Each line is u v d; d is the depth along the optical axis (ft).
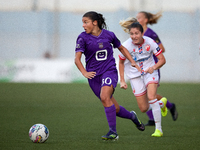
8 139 56.59
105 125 74.90
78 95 146.61
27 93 152.25
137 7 266.16
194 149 48.62
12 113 93.09
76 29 279.69
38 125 53.83
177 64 258.37
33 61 211.41
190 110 103.60
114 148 49.29
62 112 96.78
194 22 270.67
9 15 276.41
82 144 52.54
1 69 208.74
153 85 64.08
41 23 277.23
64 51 278.46
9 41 276.41
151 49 64.23
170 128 71.10
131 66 67.67
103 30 58.18
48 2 279.49
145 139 57.62
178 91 166.71
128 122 80.12
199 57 266.16
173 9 272.51
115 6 282.56
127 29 69.41
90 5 282.77
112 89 56.70
